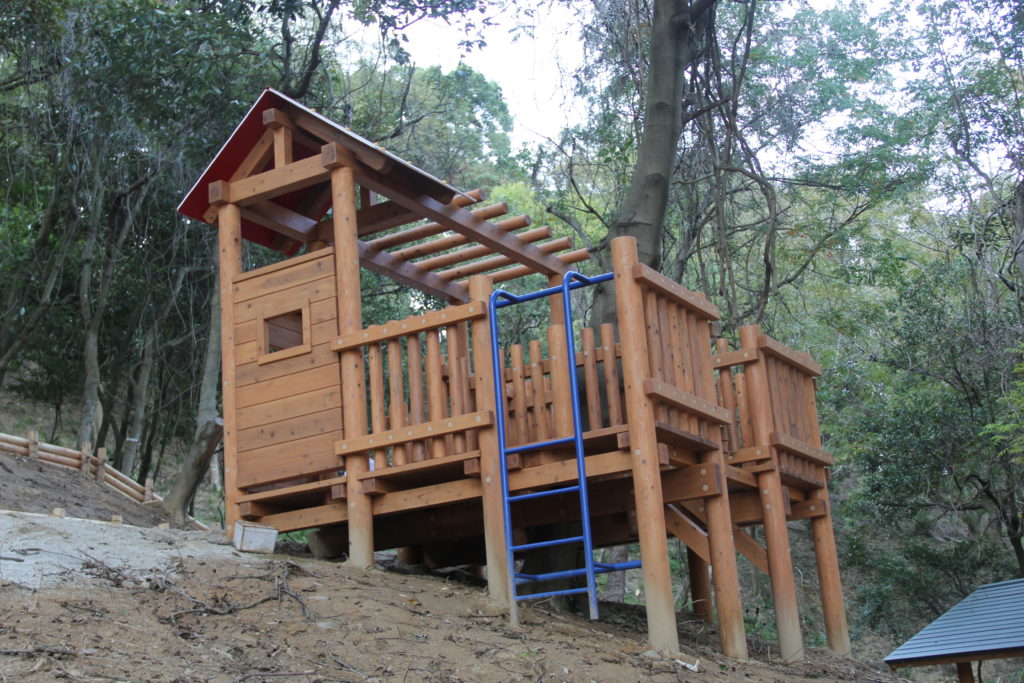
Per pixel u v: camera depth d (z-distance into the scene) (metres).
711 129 14.52
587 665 5.25
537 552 8.55
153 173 16.39
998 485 16.72
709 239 19.02
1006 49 18.30
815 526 8.52
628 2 14.48
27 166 16.55
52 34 14.54
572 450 6.70
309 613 5.24
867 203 17.92
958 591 17.17
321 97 18.48
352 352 6.89
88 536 5.70
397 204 8.34
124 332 17.75
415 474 6.74
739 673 5.96
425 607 5.82
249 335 7.36
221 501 18.73
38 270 16.20
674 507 7.43
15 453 9.50
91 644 4.14
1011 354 15.84
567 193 18.02
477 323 6.52
